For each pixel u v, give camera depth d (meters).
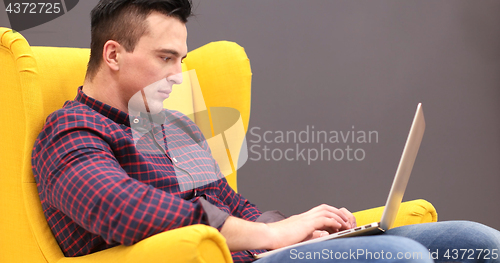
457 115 2.50
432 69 2.48
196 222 0.73
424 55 2.47
